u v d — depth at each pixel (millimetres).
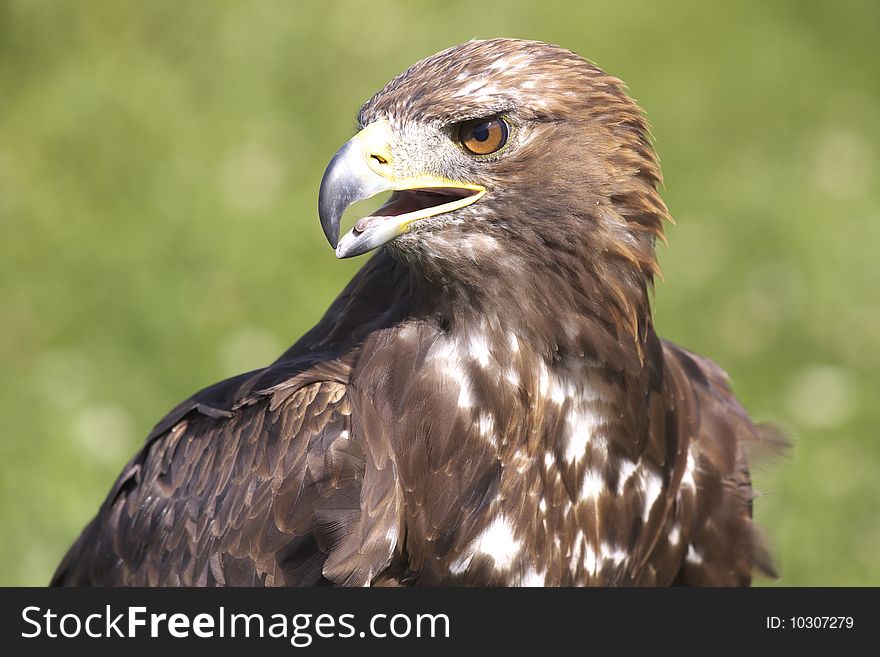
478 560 7875
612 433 7914
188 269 15734
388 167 7562
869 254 17453
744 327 16125
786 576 12945
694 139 20188
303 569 7906
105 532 8781
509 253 7637
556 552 7965
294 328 15180
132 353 14922
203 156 17062
